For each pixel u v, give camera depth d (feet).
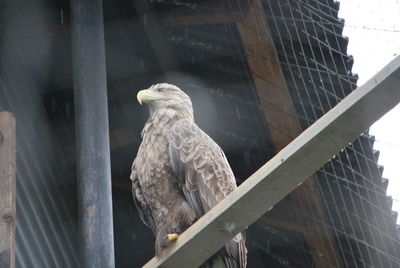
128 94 42.11
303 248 42.57
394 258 38.83
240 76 40.04
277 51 38.50
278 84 39.04
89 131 32.30
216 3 38.50
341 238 40.34
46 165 38.37
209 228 24.07
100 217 31.14
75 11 33.86
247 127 42.01
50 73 40.68
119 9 39.60
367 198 37.78
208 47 39.96
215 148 32.48
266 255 44.65
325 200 39.34
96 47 33.50
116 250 45.52
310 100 38.73
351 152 36.94
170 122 32.71
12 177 25.85
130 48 41.01
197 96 42.57
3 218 25.26
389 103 21.04
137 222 45.09
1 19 39.17
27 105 38.88
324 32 37.70
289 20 37.55
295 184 23.27
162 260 25.43
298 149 22.18
